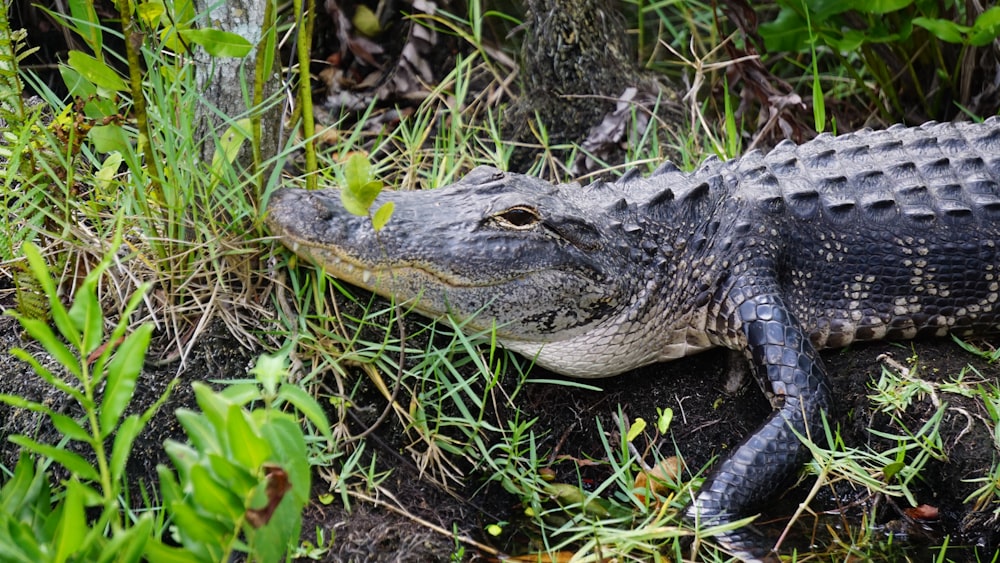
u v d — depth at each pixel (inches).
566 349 226.4
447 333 219.8
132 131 224.4
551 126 320.8
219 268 212.8
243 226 216.5
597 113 320.2
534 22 313.9
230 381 202.4
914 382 225.3
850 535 207.6
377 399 215.5
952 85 334.0
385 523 197.0
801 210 238.2
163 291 213.0
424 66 328.5
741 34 327.9
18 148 205.3
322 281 211.2
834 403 220.7
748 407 237.8
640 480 219.9
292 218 203.9
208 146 223.5
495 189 221.8
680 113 325.4
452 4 337.1
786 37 321.4
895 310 242.4
